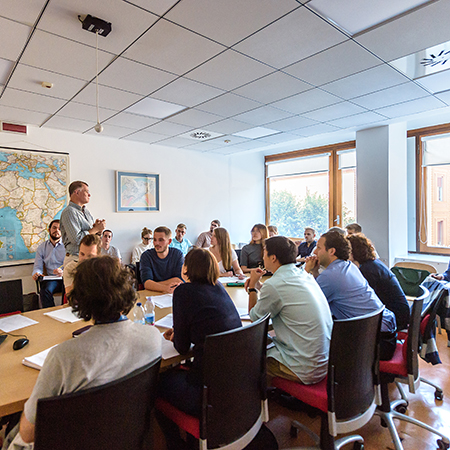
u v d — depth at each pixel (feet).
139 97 10.68
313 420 6.98
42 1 5.75
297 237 21.68
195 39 7.13
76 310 3.44
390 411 6.46
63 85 9.58
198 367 4.69
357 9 6.19
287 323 5.50
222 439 4.21
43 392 3.10
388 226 14.96
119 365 3.39
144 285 8.87
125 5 5.89
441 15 6.38
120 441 3.32
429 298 6.97
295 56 8.01
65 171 14.85
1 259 13.20
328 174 19.66
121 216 16.80
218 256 10.91
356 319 4.78
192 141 17.30
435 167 15.37
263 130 15.35
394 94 10.78
